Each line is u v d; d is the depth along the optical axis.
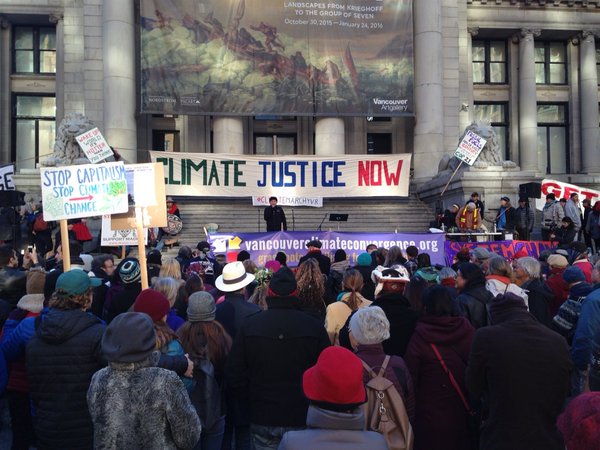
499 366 4.06
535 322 4.25
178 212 22.12
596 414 2.14
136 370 3.55
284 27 28.25
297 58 28.30
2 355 5.12
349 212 26.08
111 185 7.59
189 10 27.75
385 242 14.39
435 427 4.76
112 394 3.49
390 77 28.86
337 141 29.44
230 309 5.86
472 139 24.28
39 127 33.56
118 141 27.75
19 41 33.69
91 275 7.97
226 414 5.69
